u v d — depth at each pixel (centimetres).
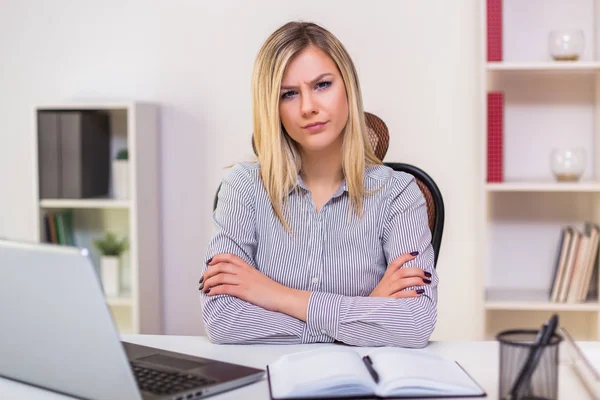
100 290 98
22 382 119
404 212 169
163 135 320
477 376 123
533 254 301
